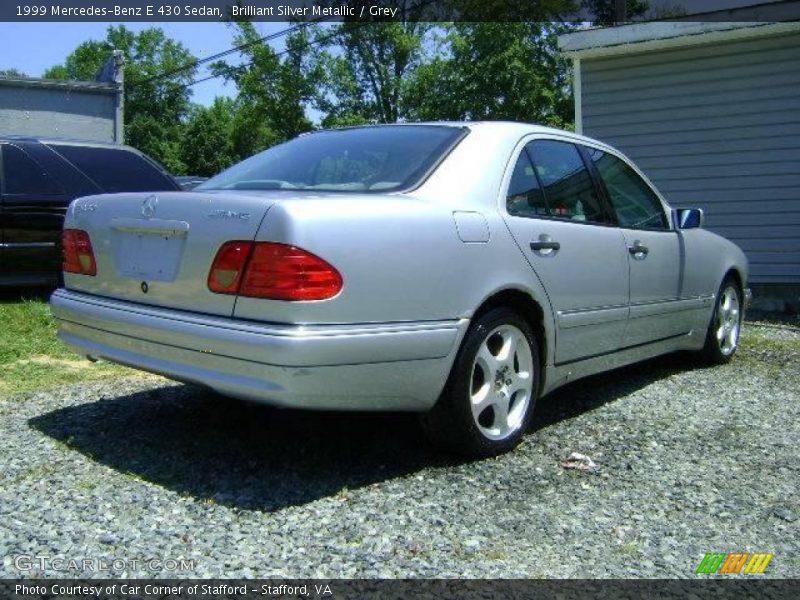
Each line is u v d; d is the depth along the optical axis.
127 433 4.04
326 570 2.65
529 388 3.98
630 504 3.34
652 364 6.22
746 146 10.25
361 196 3.36
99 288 3.77
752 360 6.45
